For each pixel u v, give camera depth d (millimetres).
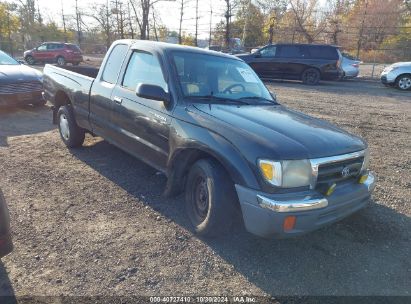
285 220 2754
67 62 26938
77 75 5523
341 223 3879
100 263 2959
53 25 47281
